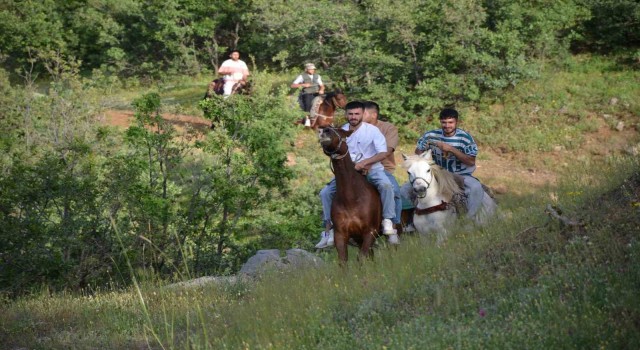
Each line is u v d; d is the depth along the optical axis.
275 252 13.24
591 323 6.41
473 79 24.31
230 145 14.59
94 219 13.34
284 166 15.28
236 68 24.55
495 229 9.64
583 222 8.80
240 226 14.58
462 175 11.04
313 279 9.69
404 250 9.81
